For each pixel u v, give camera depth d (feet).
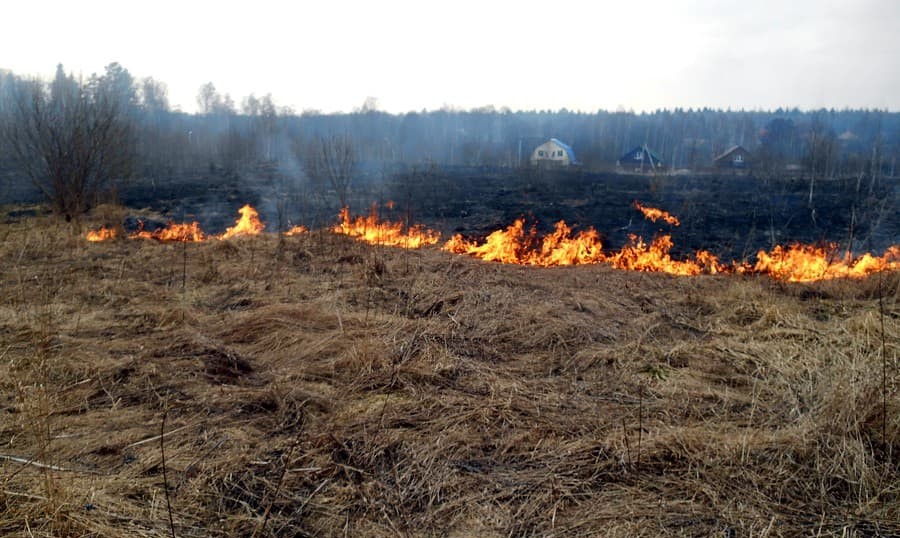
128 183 61.26
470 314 18.52
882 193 60.34
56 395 12.36
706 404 12.40
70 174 41.29
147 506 8.57
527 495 9.07
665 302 20.33
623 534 8.08
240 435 10.77
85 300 20.56
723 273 27.48
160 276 24.81
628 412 12.04
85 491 8.74
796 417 11.60
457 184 71.31
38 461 9.61
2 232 35.37
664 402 12.43
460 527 8.32
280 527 8.25
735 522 8.34
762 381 13.48
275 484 9.25
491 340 16.44
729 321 18.43
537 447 10.52
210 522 8.30
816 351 14.88
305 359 15.01
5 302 19.57
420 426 11.32
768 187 68.33
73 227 37.22
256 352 15.88
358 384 13.35
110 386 13.06
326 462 9.87
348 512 8.66
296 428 11.18
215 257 28.40
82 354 14.87
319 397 12.46
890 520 8.41
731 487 9.21
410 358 14.79
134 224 42.52
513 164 112.16
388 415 11.71
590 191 65.00
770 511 8.62
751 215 48.32
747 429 11.10
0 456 9.69
